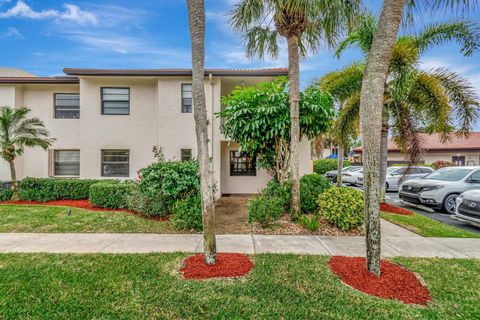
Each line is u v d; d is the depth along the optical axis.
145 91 11.36
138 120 11.29
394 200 11.82
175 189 6.60
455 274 3.91
